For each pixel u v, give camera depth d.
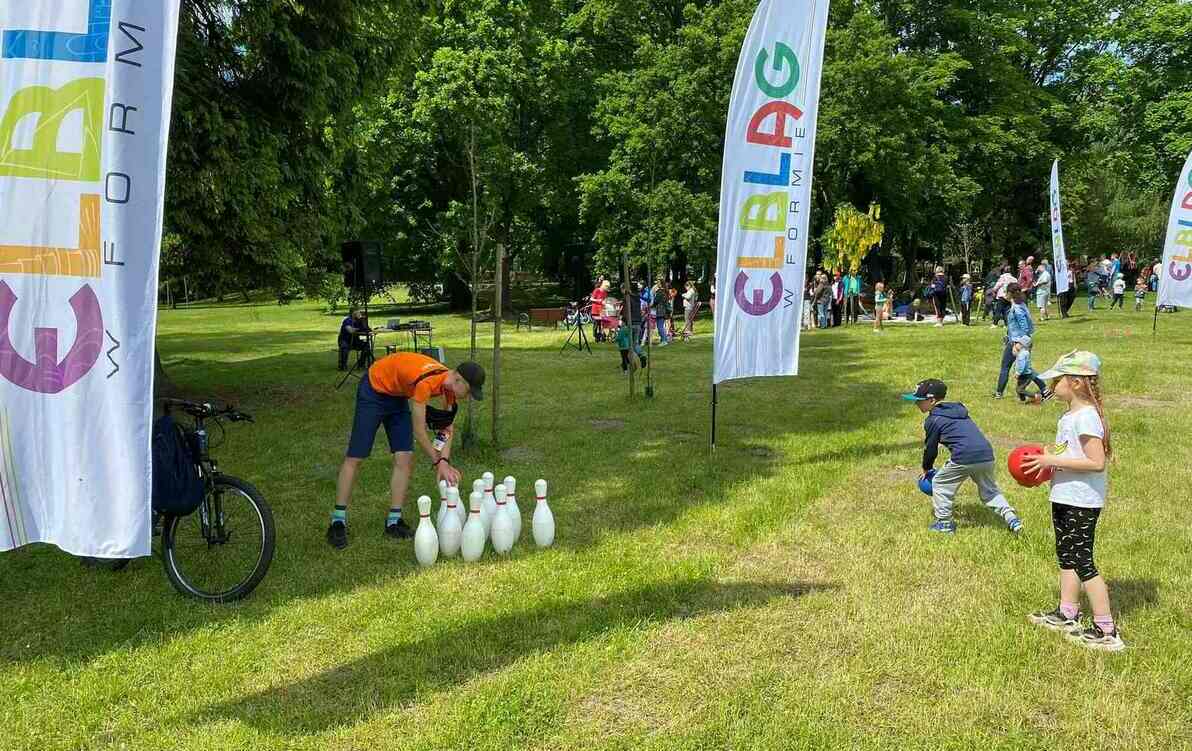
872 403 11.52
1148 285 36.50
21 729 3.54
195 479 4.83
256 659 4.16
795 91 7.92
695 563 5.39
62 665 4.12
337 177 13.78
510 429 10.02
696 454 8.58
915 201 30.14
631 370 12.26
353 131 13.48
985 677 3.87
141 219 3.61
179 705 3.74
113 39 3.53
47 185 3.56
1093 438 4.07
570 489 7.33
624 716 3.62
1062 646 4.16
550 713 3.62
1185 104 35.16
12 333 3.63
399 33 13.55
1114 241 52.38
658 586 5.01
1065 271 22.77
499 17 30.78
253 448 9.06
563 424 10.35
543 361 17.52
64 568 5.40
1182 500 6.67
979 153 32.44
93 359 3.61
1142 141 38.19
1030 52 35.53
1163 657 4.02
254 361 18.50
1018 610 4.62
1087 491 4.15
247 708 3.70
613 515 6.54
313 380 15.02
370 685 3.89
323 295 14.60
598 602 4.82
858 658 4.08
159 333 28.14
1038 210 40.84
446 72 29.62
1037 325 21.67
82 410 3.63
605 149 34.00
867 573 5.22
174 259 11.20
